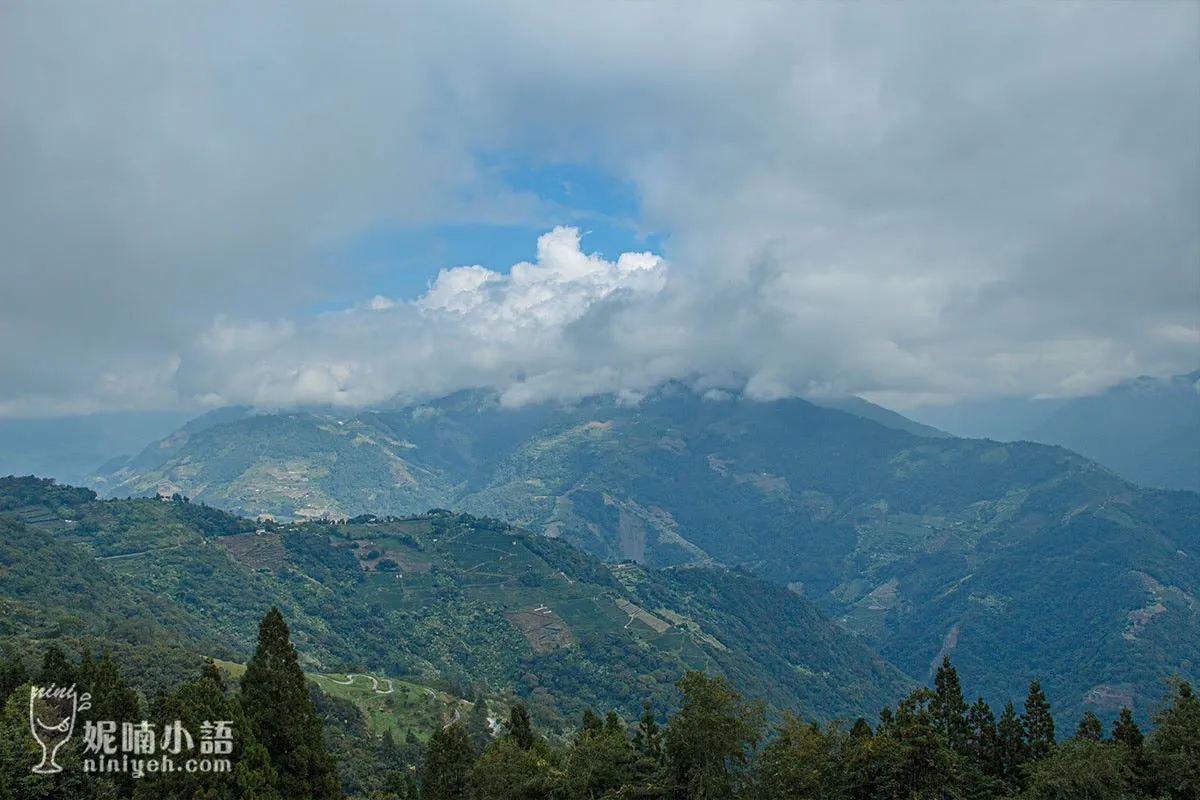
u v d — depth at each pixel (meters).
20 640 119.69
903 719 67.25
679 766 60.97
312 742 59.16
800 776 59.38
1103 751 58.59
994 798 63.88
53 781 54.44
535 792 63.97
